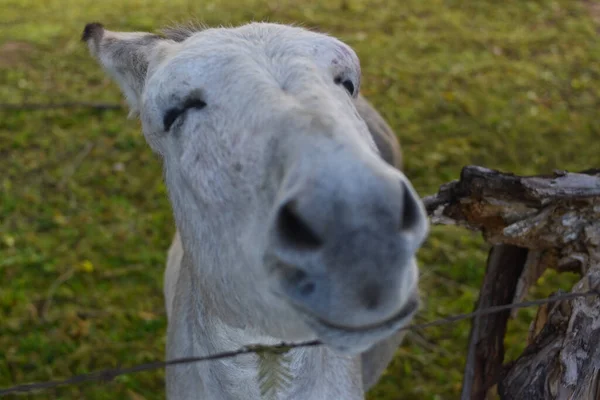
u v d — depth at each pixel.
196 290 2.10
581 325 1.99
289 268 1.25
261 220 1.39
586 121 6.23
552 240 2.21
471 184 2.21
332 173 1.14
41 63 7.16
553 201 2.12
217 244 1.60
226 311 1.74
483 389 2.34
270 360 1.92
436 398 3.90
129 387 3.97
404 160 5.62
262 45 1.63
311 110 1.33
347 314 1.17
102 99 6.54
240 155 1.44
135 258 4.84
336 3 8.67
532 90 6.77
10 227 5.09
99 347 4.20
